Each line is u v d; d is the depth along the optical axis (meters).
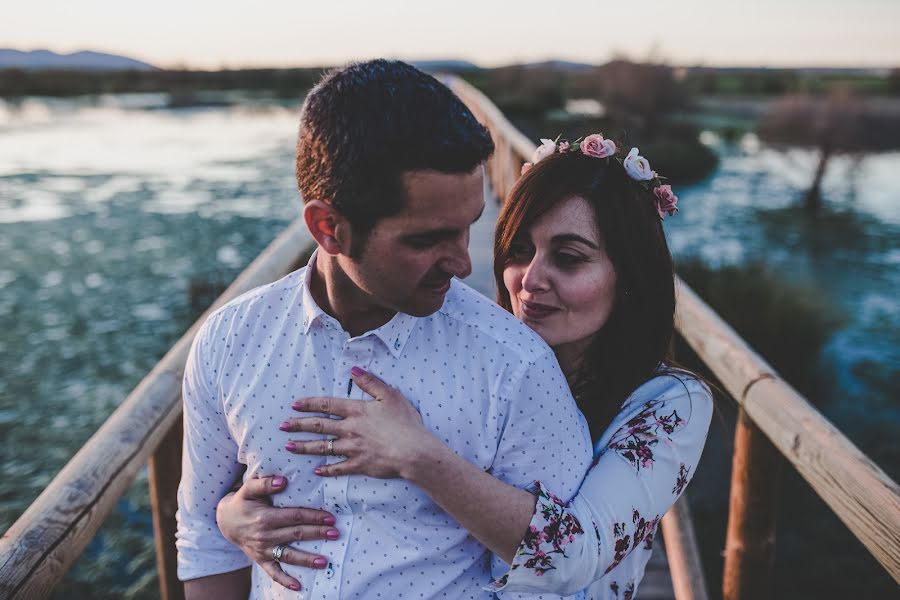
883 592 4.45
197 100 74.56
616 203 1.33
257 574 1.17
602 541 1.07
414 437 0.99
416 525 1.04
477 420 1.04
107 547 4.64
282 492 1.09
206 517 1.20
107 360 7.66
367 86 0.85
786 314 7.01
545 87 42.19
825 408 6.79
